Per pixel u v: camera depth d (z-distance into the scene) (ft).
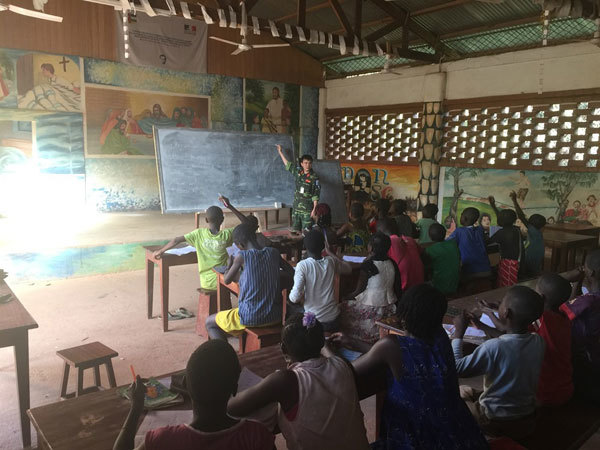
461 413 6.00
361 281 11.09
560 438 7.35
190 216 31.12
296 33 19.97
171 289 20.18
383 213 19.39
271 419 5.93
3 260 19.85
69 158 29.12
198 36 32.55
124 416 6.28
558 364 8.02
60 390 11.57
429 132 31.30
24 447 9.34
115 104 30.30
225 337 13.25
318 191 22.50
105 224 27.14
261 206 25.70
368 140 36.35
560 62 25.03
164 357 13.69
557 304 8.06
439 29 28.12
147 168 32.14
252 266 11.57
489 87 28.27
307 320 5.77
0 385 11.91
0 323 8.93
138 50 30.22
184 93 32.83
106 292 19.44
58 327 15.69
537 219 17.61
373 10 28.25
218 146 24.53
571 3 14.70
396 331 8.87
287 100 37.70
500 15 25.13
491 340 7.09
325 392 5.38
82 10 28.19
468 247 15.78
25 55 26.94
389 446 5.78
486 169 28.96
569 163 25.18
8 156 27.25
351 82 37.09
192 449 4.27
